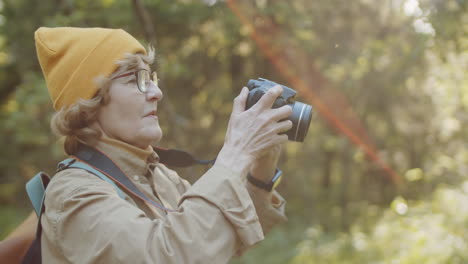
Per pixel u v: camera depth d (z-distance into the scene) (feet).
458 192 23.32
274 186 5.10
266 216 5.16
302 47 21.18
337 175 30.91
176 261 3.56
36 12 24.35
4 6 24.54
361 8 20.29
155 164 4.89
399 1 18.29
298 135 4.41
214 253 3.65
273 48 21.81
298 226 23.90
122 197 4.15
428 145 27.91
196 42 24.54
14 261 4.61
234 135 4.17
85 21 19.36
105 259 3.56
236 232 3.83
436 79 20.81
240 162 4.04
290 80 23.00
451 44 15.66
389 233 19.93
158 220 3.84
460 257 16.03
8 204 31.14
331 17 21.15
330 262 18.24
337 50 21.11
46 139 20.10
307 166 29.43
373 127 26.58
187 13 22.04
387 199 29.60
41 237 4.07
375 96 22.99
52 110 18.70
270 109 4.26
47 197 4.09
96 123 4.51
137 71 4.51
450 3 14.70
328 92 23.09
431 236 17.76
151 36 13.97
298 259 18.70
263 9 20.18
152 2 20.85
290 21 20.20
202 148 25.75
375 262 17.21
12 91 31.53
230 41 23.27
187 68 23.36
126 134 4.48
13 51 25.95
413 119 26.16
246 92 4.42
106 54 4.39
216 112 26.20
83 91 4.36
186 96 25.57
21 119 19.25
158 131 4.58
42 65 4.65
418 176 27.61
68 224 3.82
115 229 3.61
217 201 3.80
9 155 29.14
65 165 4.33
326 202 28.50
